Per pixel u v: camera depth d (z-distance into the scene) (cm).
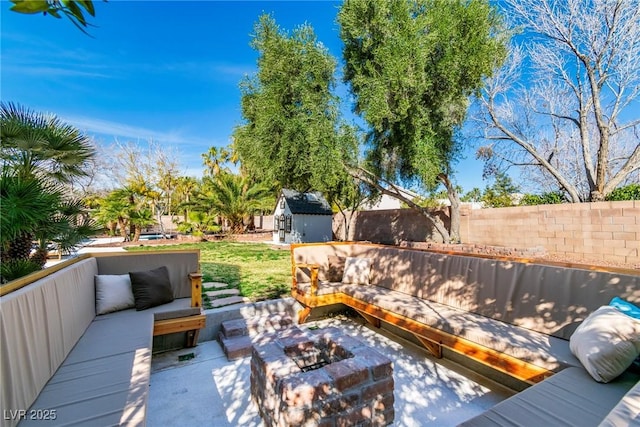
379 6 708
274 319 416
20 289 189
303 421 202
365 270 457
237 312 427
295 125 748
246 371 322
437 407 259
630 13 707
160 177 1880
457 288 344
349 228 1417
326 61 770
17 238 327
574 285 260
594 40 746
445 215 991
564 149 966
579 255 677
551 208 730
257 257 938
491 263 319
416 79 699
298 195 1524
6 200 282
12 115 346
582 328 219
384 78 713
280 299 471
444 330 295
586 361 196
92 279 339
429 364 334
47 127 369
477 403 264
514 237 806
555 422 155
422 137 762
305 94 750
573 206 691
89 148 411
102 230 430
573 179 970
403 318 340
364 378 224
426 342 342
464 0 705
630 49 732
